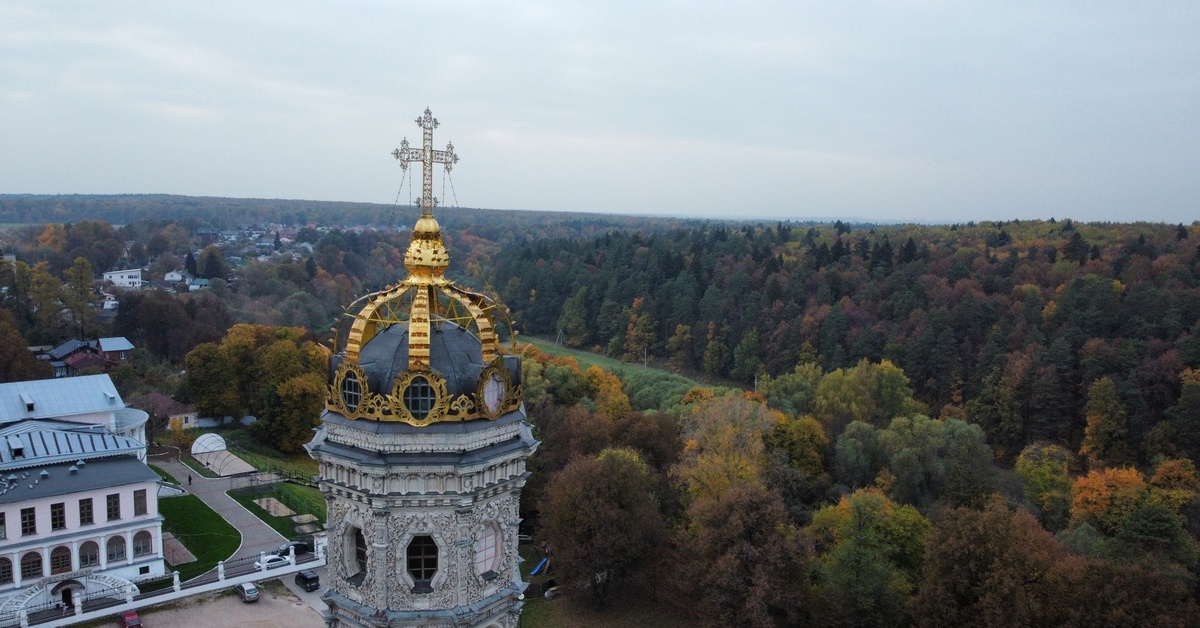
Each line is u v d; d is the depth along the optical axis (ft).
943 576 223.71
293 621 244.22
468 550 96.27
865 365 460.96
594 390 504.84
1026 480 350.64
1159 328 447.83
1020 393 444.14
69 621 236.63
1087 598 198.90
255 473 388.78
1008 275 583.17
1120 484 315.37
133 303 602.03
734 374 581.53
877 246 647.56
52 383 320.91
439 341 97.81
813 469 367.45
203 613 246.88
